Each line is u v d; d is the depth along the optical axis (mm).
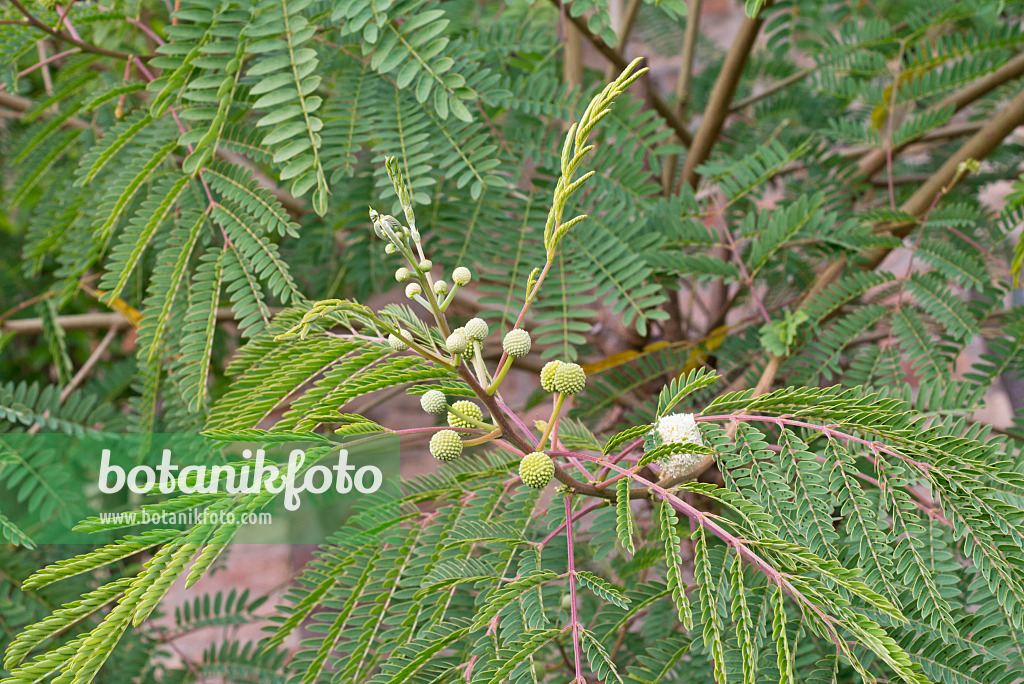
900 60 1123
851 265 1093
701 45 1978
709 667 961
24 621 1134
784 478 899
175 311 1026
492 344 1341
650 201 1084
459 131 1020
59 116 1115
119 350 1663
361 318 877
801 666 918
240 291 1001
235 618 1302
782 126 1567
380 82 1030
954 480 884
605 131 1063
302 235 1233
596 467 976
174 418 1042
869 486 953
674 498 888
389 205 1051
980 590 911
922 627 906
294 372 917
